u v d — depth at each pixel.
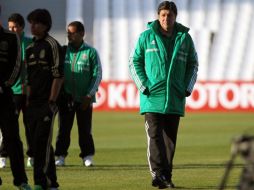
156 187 27.11
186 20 88.19
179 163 35.56
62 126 33.97
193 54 27.34
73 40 33.78
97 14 89.81
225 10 87.19
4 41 23.44
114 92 81.69
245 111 78.56
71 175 30.67
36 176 24.17
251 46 86.81
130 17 89.81
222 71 87.19
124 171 32.16
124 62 89.81
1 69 23.53
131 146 45.03
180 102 27.06
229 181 28.62
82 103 33.56
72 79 33.62
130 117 72.00
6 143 24.11
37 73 24.06
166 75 26.73
